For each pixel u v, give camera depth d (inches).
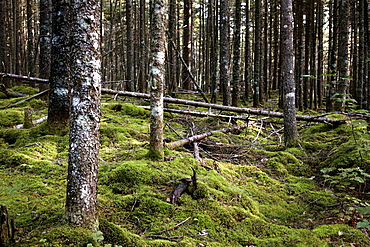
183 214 141.6
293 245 127.7
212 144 278.2
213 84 517.3
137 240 110.4
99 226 111.0
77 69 101.1
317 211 169.5
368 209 135.5
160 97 192.5
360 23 529.3
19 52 877.8
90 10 101.3
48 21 315.6
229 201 160.6
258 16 614.9
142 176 166.7
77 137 102.3
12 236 97.3
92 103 103.5
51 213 123.3
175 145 234.7
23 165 178.7
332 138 299.1
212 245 119.7
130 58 609.3
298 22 604.1
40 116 317.1
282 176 227.8
